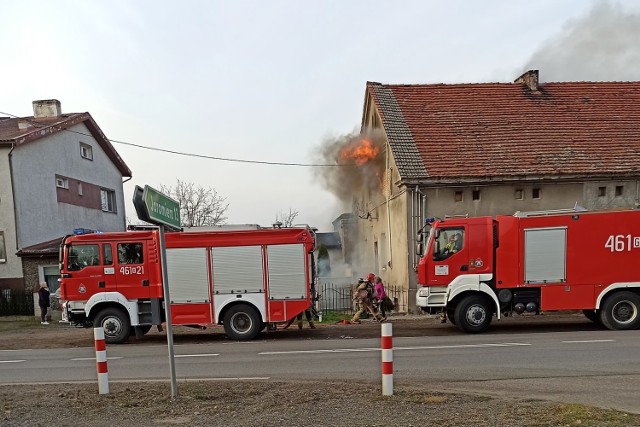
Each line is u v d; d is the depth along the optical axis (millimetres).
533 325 12594
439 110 18766
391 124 17844
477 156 16531
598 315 11672
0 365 9602
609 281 11180
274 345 10766
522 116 18438
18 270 19812
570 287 11242
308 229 12141
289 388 6211
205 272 11695
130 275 11695
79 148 24938
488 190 16016
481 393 5941
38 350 11578
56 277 19938
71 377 8016
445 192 15945
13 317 18609
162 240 5453
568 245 11258
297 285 11727
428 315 15234
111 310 11766
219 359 9156
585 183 16125
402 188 16250
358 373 7469
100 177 27203
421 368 7637
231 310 11719
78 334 14305
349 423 4590
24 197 20422
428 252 11719
